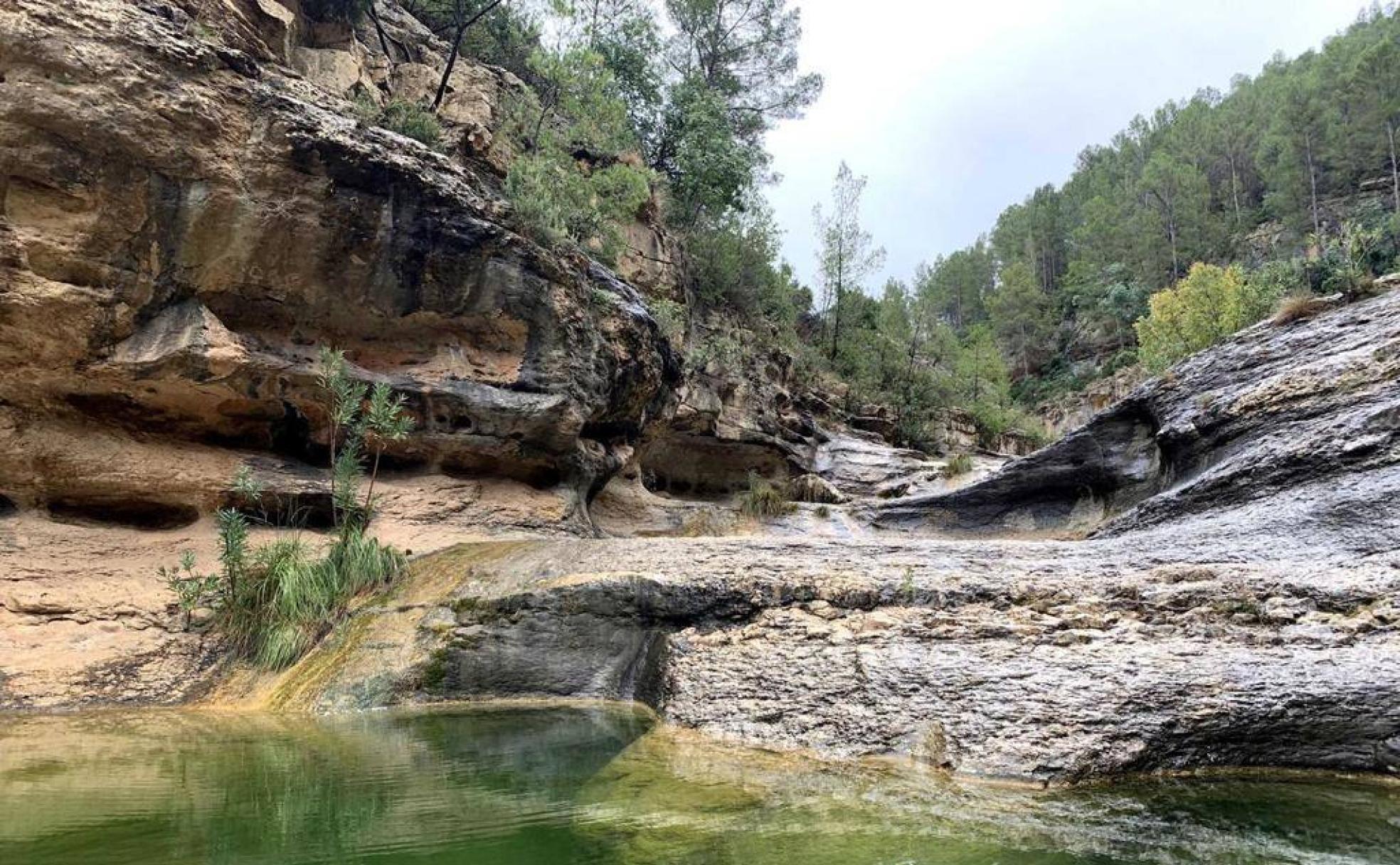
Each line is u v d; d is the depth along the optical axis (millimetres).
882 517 18984
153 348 9594
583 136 20188
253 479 10344
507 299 12508
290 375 10703
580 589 8344
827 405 30281
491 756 5469
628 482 18859
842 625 7297
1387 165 53938
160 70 9078
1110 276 62750
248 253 9992
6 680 7305
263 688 7824
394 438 10523
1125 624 6668
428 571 9617
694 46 31094
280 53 13828
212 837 3629
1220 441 12109
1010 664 6113
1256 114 68688
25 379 9172
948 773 5000
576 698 7793
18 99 8219
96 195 8859
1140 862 3490
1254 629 6332
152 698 7570
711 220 27859
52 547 8961
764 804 4332
